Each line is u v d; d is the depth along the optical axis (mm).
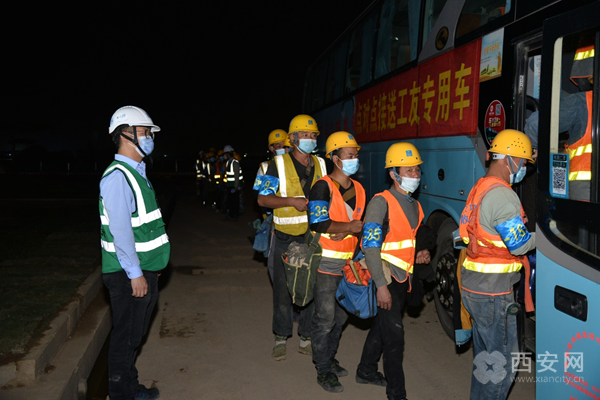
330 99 9312
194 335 4734
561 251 2393
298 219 3928
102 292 5309
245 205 15930
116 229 2838
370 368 3686
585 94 2691
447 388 3686
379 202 3113
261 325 5020
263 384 3711
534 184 3645
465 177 4332
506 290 2709
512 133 2734
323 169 4004
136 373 3412
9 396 3047
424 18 5188
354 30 7750
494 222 2600
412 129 5406
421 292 3367
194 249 8523
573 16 2309
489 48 3961
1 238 7895
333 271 3465
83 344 3914
